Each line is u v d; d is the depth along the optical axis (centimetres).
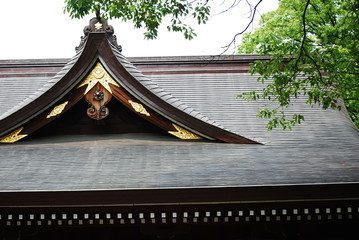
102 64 899
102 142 902
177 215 696
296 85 829
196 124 895
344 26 952
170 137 925
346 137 992
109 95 898
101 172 768
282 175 748
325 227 764
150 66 1277
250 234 773
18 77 1273
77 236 779
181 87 1215
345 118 1112
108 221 705
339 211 693
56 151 865
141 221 702
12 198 664
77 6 879
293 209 697
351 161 831
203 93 1191
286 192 671
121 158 832
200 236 781
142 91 885
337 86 854
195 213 689
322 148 919
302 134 1007
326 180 723
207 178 734
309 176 743
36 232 731
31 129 898
